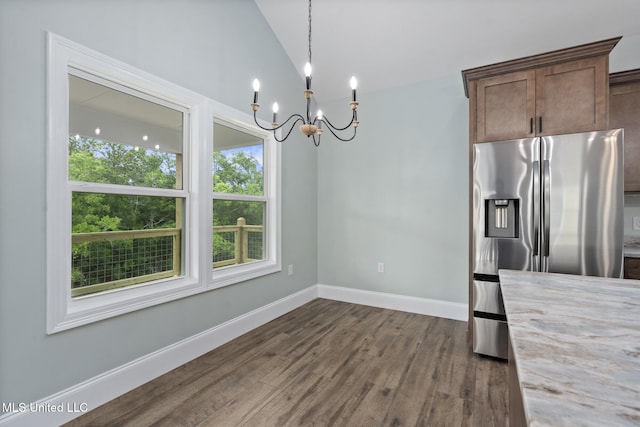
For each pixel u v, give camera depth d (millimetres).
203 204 2408
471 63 2994
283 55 3318
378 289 3600
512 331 750
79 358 1679
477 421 1625
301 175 3670
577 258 2029
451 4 2539
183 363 2234
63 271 1619
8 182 1426
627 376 539
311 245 3871
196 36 2357
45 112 1540
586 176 2006
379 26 2867
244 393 1878
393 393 1878
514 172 2201
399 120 3453
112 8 1818
